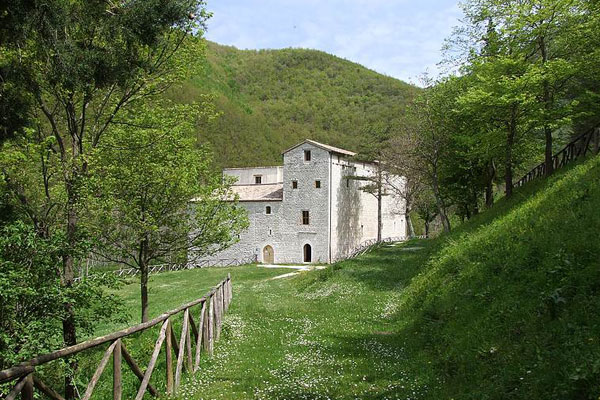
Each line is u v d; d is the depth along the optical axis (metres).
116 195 14.87
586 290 7.98
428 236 59.06
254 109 132.50
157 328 15.14
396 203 64.38
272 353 11.38
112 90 13.10
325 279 26.22
